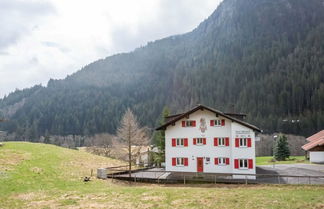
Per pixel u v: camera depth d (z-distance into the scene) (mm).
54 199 28297
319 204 22422
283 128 122875
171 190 31984
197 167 44375
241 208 22750
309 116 130375
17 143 59219
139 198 28000
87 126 164750
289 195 26141
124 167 55219
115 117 170750
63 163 48219
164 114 64875
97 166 51375
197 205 24469
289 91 156500
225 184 36469
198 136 44719
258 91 163500
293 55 189500
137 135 58438
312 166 55312
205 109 44312
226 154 43000
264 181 36875
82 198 28625
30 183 34656
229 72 196125
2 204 26188
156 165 64250
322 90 143750
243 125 41500
